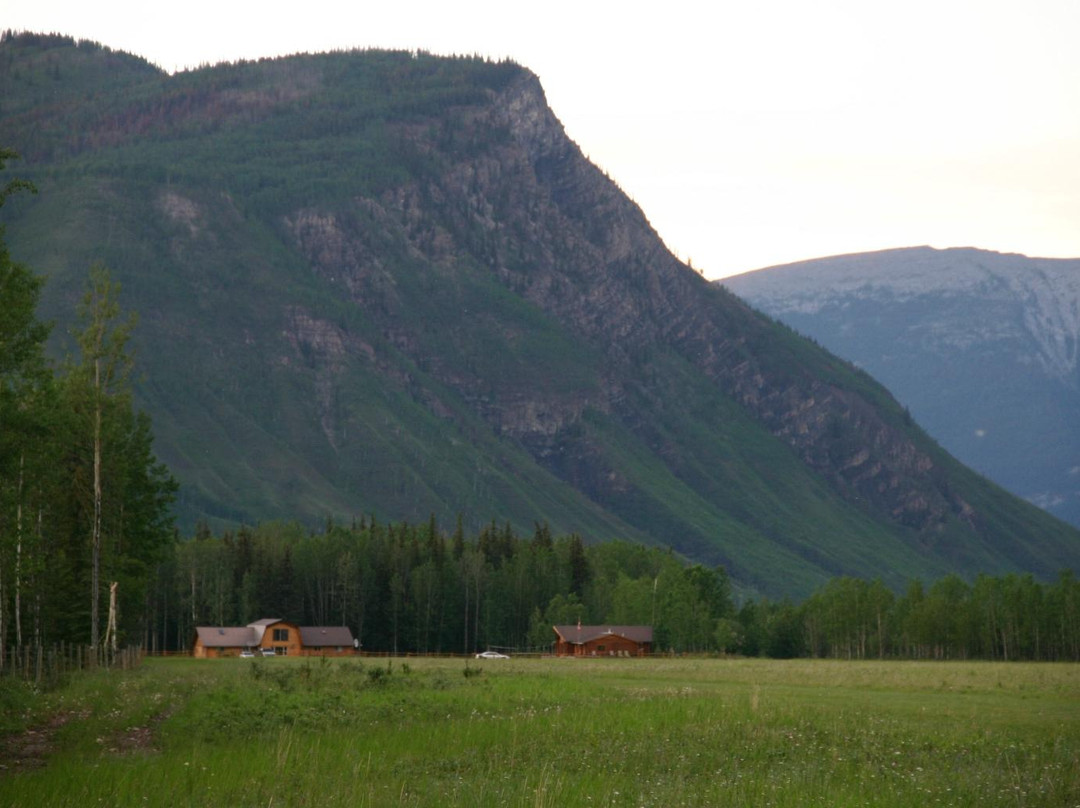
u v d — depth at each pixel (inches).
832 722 1959.9
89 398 3272.6
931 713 2263.8
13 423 2199.8
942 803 1240.8
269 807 1123.9
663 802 1203.2
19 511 2805.1
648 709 2126.0
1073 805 1255.5
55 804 1098.7
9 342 2237.9
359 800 1167.6
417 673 3159.5
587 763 1456.7
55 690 2333.9
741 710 2124.8
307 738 1630.2
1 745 1534.2
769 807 1186.6
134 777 1221.1
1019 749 1688.0
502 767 1416.1
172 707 2063.2
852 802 1211.2
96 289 3425.2
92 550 3373.5
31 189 2181.3
